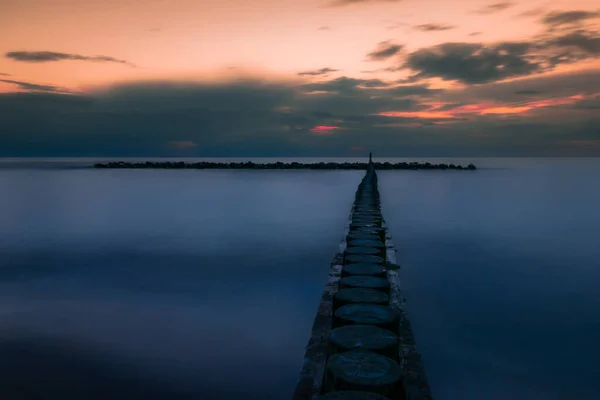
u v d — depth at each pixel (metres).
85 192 28.19
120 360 5.97
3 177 43.34
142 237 14.30
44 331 6.91
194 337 6.72
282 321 7.38
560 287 9.24
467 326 7.32
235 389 5.37
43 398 5.06
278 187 32.31
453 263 11.19
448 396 5.46
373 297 3.63
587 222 17.44
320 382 2.88
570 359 6.16
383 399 2.17
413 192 29.77
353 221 8.78
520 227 16.50
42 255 11.91
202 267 10.72
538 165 105.75
